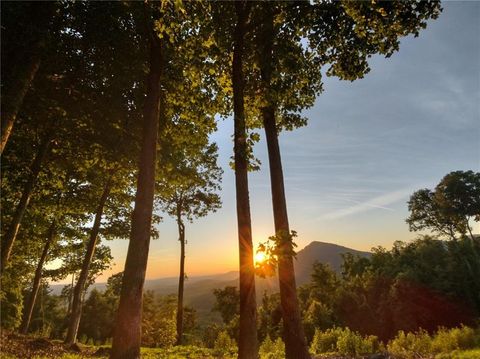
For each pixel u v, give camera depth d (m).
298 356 8.45
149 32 11.12
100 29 13.23
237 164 8.55
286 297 8.90
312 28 10.69
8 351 12.57
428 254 55.47
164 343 27.88
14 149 15.81
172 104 14.77
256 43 10.70
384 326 50.38
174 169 18.44
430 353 15.25
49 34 11.33
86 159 17.33
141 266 9.05
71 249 29.33
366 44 10.81
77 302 21.69
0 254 13.78
